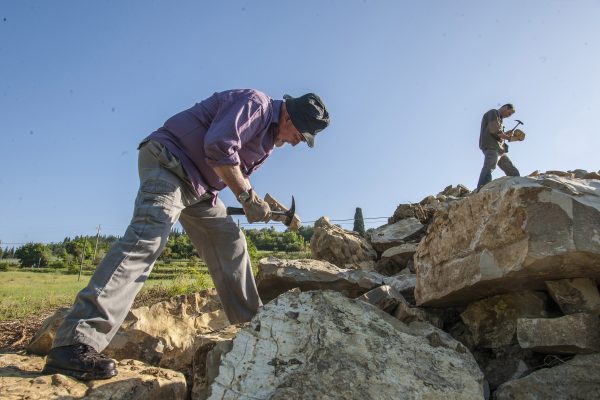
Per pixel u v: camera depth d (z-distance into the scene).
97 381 2.01
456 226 2.66
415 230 5.85
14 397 1.77
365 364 1.97
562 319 2.14
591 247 1.95
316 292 2.41
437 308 2.99
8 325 5.10
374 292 2.79
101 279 2.07
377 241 5.93
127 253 2.14
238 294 2.86
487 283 2.37
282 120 2.68
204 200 2.64
